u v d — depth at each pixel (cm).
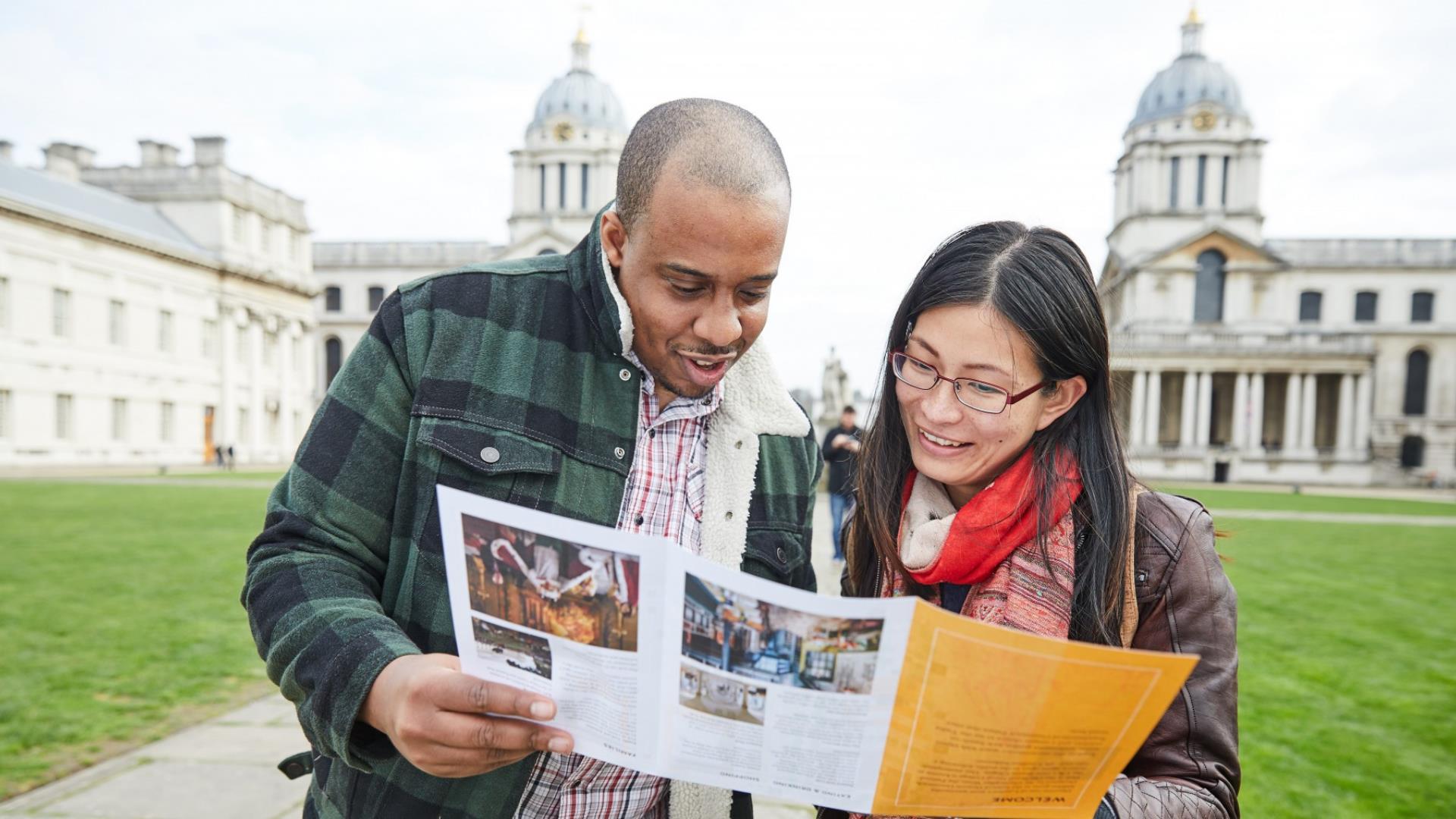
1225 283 5588
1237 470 5269
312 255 7162
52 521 1396
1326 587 1005
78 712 452
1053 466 147
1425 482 5144
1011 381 142
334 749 128
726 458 168
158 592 786
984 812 118
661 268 138
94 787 358
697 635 118
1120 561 140
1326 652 661
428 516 147
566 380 158
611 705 123
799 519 177
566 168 6800
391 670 121
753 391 172
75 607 719
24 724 432
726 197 130
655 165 135
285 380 5475
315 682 126
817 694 116
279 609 134
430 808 146
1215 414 5841
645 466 164
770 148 140
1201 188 5775
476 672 128
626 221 143
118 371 4225
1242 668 609
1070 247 149
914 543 154
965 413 145
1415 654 658
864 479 170
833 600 112
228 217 4959
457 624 127
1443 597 938
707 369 148
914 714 112
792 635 115
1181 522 143
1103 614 138
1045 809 118
